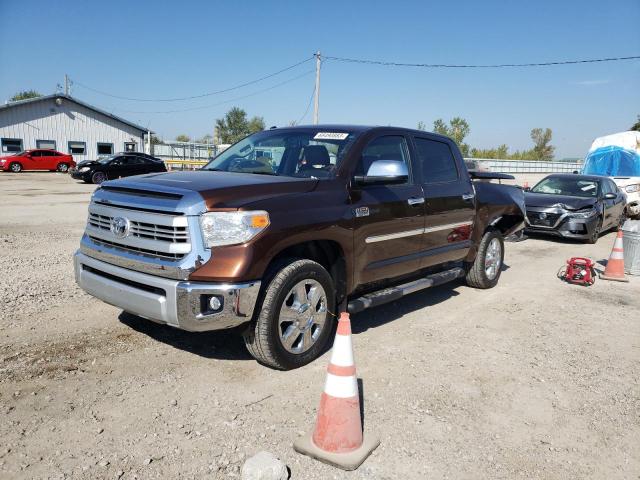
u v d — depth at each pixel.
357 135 4.98
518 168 53.66
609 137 20.56
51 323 5.00
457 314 6.05
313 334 4.31
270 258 3.83
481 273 7.06
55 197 17.81
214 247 3.68
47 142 40.00
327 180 4.48
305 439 3.20
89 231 4.40
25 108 38.75
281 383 3.98
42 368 4.02
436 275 6.05
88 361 4.20
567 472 3.08
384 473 2.97
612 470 3.13
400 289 5.28
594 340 5.38
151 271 3.80
